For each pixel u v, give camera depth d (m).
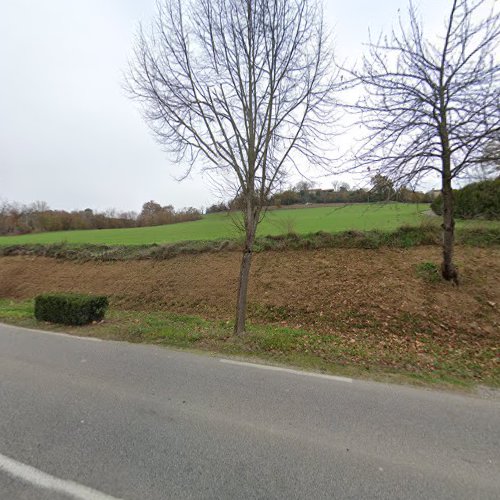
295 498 2.08
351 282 8.85
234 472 2.33
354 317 7.38
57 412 3.20
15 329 6.64
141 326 6.69
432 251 9.52
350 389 3.73
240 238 13.02
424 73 5.88
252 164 5.77
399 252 9.92
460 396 3.60
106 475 2.29
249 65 5.39
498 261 8.28
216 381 3.94
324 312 7.89
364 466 2.41
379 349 5.54
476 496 2.13
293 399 3.48
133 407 3.30
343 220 16.62
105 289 12.16
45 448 2.61
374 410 3.26
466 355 5.23
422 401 3.46
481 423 3.04
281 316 8.27
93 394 3.60
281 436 2.79
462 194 11.72
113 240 18.81
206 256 12.85
